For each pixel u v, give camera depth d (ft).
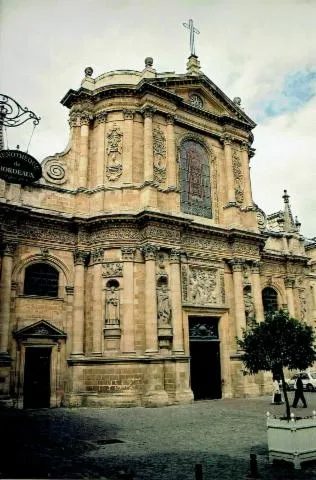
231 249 123.54
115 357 97.09
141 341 100.83
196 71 132.05
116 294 102.58
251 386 114.93
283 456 43.16
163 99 119.14
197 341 112.68
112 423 71.41
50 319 101.09
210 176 129.39
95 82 123.03
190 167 125.49
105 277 103.60
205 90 130.41
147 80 115.34
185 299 111.24
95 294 102.63
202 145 130.31
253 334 57.16
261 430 62.03
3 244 96.94
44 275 103.60
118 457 47.32
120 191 109.70
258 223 149.07
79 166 113.60
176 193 113.60
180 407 92.63
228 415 78.69
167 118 119.65
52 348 100.22
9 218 98.99
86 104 117.39
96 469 42.27
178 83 124.47
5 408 88.74
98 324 100.53
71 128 117.80
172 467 42.96
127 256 104.06
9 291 95.04
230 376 114.52
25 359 96.37
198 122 128.98
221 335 116.88
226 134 132.77
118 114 116.37
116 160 112.88
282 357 53.98
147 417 78.13
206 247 118.52
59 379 98.73
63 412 86.89
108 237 105.29
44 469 42.04
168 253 108.47
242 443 53.72
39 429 65.82
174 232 109.29
